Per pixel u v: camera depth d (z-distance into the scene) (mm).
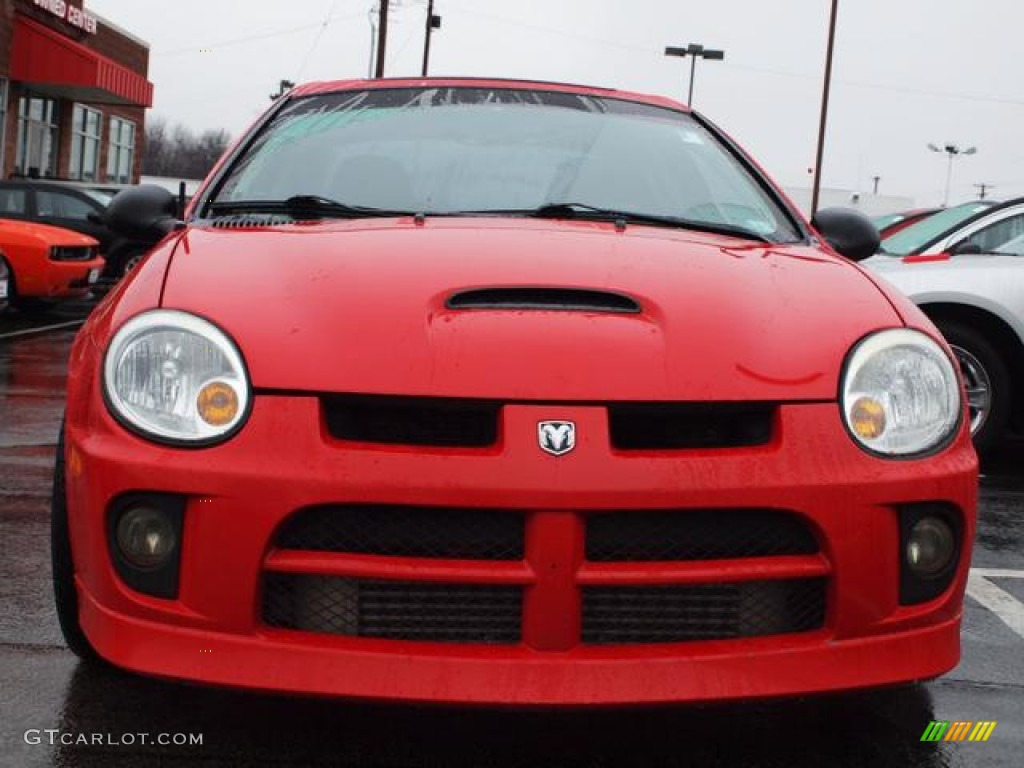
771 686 2150
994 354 5688
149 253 2711
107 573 2211
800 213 3371
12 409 6676
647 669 2117
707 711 2678
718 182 3385
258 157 3348
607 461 2107
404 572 2113
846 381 2279
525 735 2523
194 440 2156
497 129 3477
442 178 3215
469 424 2170
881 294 2582
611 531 2152
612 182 3270
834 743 2531
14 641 2990
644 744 2502
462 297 2377
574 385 2160
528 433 2117
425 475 2088
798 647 2184
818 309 2457
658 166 3379
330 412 2178
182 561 2154
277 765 2348
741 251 2811
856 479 2189
